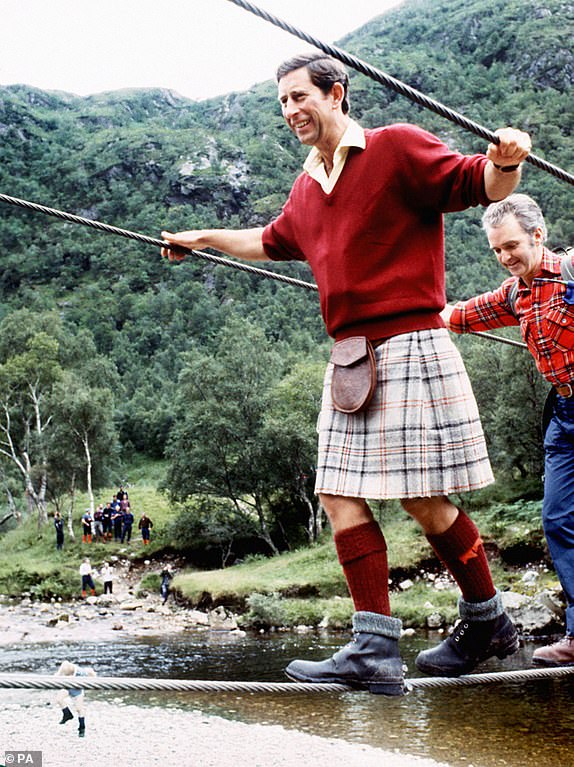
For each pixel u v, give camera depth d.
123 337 124.25
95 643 21.66
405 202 2.26
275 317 118.69
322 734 11.16
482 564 2.39
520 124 172.25
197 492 38.28
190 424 38.38
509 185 2.13
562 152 156.88
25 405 53.84
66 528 46.09
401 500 2.31
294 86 2.32
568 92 183.88
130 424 83.31
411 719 11.67
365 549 2.24
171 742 11.02
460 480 2.21
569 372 2.87
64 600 32.62
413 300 2.25
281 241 2.81
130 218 170.62
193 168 176.88
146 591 32.88
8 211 179.50
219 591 27.78
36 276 162.00
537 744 10.05
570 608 2.87
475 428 2.27
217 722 12.14
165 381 99.31
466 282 108.50
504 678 2.41
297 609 24.33
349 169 2.30
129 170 185.88
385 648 2.19
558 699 12.37
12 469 59.44
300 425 36.69
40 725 12.16
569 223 116.62
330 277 2.32
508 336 34.09
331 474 2.28
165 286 145.75
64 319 139.12
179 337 121.31
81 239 167.25
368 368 2.23
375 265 2.26
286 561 31.91
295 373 40.84
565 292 2.84
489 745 10.12
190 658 18.78
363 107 182.75
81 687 1.85
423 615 21.06
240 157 182.12
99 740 11.15
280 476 37.59
